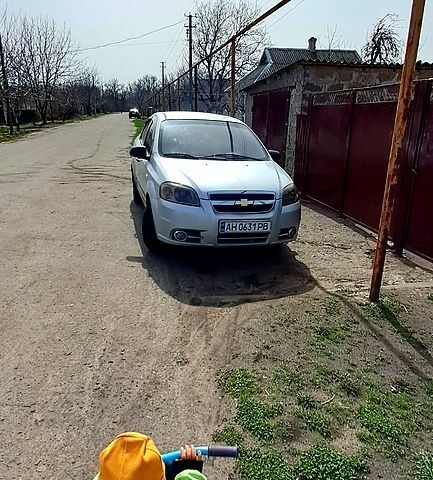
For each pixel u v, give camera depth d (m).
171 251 4.84
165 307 3.54
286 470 1.96
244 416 2.30
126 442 1.23
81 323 3.23
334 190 6.91
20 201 7.17
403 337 3.18
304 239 5.54
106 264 4.43
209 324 3.28
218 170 4.39
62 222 5.95
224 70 37.28
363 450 2.10
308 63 7.96
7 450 2.04
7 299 3.59
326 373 2.71
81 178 9.62
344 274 4.37
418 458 2.06
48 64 36.19
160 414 2.32
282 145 9.12
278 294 3.84
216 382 2.59
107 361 2.77
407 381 2.67
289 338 3.11
